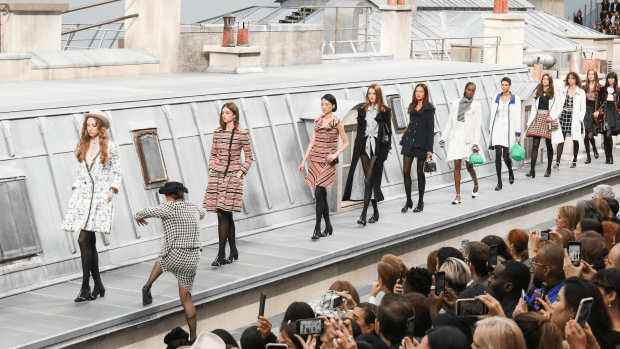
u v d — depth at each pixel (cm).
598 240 700
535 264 652
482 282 661
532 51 2670
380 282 713
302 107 1375
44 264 941
